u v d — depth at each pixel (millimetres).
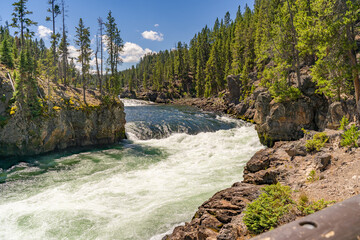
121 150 23906
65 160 20203
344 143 9445
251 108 43000
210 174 15773
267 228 6121
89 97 29812
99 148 25000
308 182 8438
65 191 13688
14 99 21188
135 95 104250
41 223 10117
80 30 37250
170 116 43750
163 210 10695
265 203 6891
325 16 19344
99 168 18047
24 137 20734
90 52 38375
